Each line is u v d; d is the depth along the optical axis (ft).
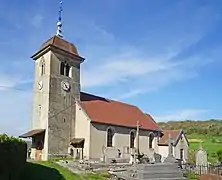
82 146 118.83
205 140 232.73
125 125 133.80
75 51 131.64
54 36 125.80
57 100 119.24
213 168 85.51
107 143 125.29
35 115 122.11
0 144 47.03
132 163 109.50
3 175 48.29
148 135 149.28
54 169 82.17
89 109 127.13
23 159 66.49
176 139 153.07
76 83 129.29
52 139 114.52
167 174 73.20
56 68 120.98
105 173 82.64
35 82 125.49
